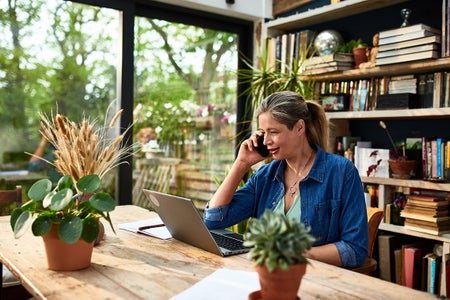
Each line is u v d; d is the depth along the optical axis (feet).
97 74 10.34
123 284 3.70
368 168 9.46
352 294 3.52
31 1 9.45
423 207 8.42
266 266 2.82
